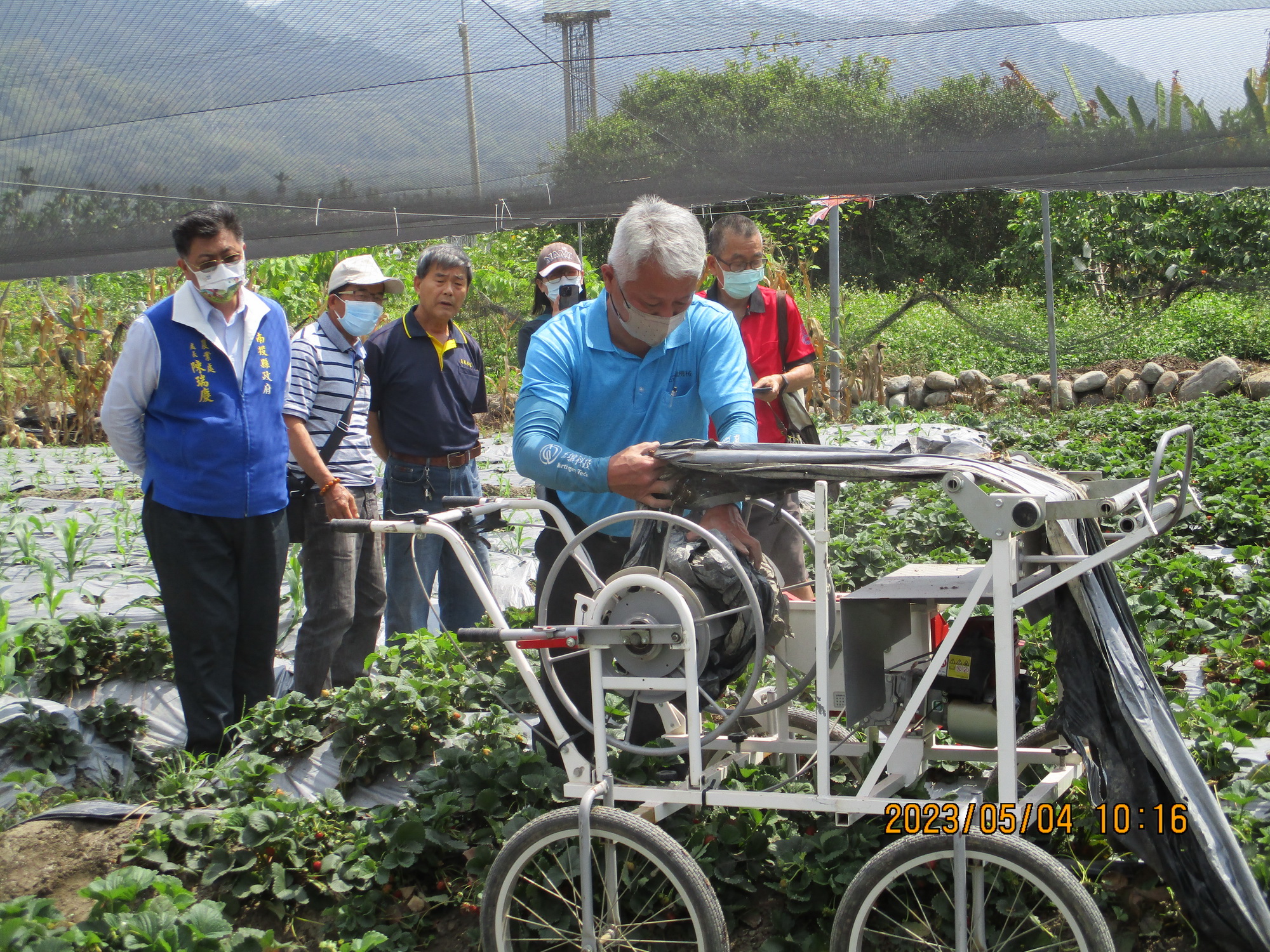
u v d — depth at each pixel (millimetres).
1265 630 5223
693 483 3088
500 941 3070
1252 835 3223
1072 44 5098
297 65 4809
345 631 5094
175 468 4508
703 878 2896
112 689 5418
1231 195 16438
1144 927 3129
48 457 12070
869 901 2826
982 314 18734
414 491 5562
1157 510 2873
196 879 3805
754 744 3514
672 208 3168
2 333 13508
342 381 5141
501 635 3000
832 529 7512
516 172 5500
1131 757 2826
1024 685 3199
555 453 3213
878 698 3164
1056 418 13805
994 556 2721
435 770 4098
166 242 5410
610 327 3475
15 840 3869
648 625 2961
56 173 5004
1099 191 6398
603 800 3051
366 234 6180
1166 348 16000
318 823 3943
